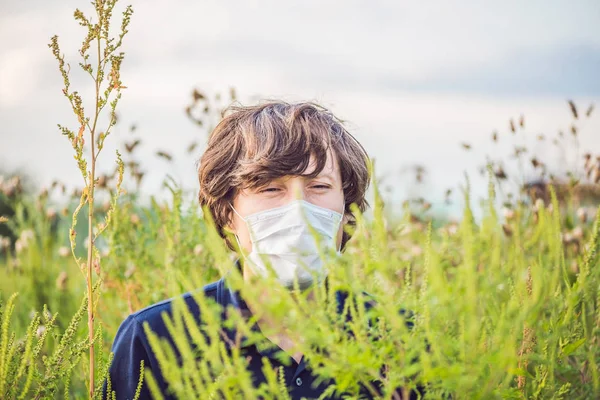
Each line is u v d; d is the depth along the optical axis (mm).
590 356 1855
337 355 1420
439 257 1446
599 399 1866
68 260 4082
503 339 1447
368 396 1840
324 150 2023
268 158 1985
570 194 3490
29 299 3859
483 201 1451
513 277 1918
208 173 2166
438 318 1437
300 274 1905
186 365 1545
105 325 3260
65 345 1849
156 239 3404
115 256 3270
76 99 1897
